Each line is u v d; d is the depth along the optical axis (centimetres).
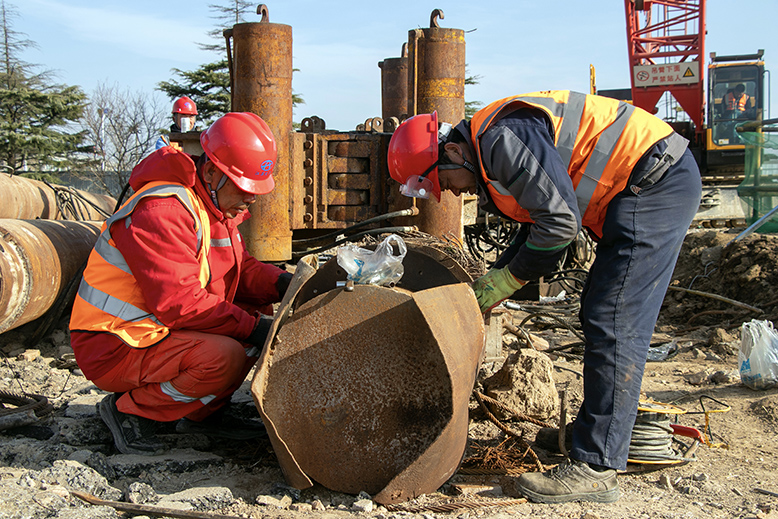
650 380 467
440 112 529
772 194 969
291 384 267
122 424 308
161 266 279
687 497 272
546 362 378
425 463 255
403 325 259
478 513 252
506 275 279
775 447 331
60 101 3459
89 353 294
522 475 272
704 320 671
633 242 264
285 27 498
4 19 3750
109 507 244
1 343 495
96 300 291
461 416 260
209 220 313
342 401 265
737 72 1391
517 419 364
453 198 525
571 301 829
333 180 534
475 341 269
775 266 685
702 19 1418
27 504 232
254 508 256
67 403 368
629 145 264
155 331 291
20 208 654
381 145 530
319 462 267
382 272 280
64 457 290
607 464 265
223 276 325
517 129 259
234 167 299
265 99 495
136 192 300
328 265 296
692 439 343
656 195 266
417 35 523
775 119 935
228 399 339
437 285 309
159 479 282
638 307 267
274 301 357
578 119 269
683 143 275
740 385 443
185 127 794
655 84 1465
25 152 3312
